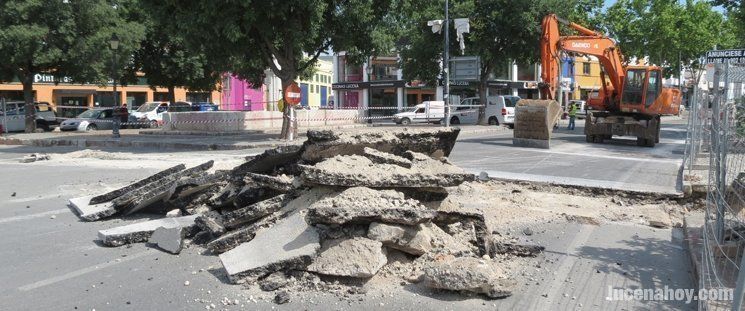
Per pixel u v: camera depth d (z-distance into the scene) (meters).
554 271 5.61
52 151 19.56
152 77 34.78
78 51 28.03
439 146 7.29
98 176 12.32
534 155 15.59
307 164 6.77
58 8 26.84
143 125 32.78
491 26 32.16
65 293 5.12
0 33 25.50
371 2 19.73
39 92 43.66
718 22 44.72
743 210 5.69
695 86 13.01
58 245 6.66
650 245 6.62
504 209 8.19
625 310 4.71
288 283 5.06
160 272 5.58
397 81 49.38
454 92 50.41
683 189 9.34
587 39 20.27
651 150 17.94
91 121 32.16
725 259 5.20
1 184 11.30
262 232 5.84
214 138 22.09
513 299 4.89
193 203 7.75
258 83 33.88
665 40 44.12
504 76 51.78
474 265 5.02
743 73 6.71
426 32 33.84
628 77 19.81
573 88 56.81
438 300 4.81
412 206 5.45
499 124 33.50
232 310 4.67
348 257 5.12
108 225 7.60
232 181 7.09
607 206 8.80
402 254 5.47
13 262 6.05
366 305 4.70
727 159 5.80
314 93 67.25
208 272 5.51
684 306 4.81
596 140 20.66
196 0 18.14
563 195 9.67
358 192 5.59
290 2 18.19
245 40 20.27
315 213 5.20
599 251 6.33
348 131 7.02
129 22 31.23
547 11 30.77
